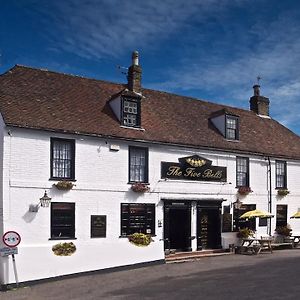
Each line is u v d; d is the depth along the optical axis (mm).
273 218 23797
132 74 21984
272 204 23797
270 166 23938
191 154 20703
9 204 15625
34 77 19297
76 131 17188
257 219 23094
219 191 21531
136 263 17688
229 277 14312
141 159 19219
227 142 22500
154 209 19266
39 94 18344
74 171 17188
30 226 15969
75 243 16891
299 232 25078
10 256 14797
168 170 19781
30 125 16141
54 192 16656
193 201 20562
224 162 21922
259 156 23484
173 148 20109
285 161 24766
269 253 21016
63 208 16875
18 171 15930
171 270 16516
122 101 19297
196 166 20594
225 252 21172
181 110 23141
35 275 15320
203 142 21203
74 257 16281
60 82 19953
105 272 16875
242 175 22812
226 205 21766
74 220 17016
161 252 18422
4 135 15773
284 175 24688
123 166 18516
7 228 15492
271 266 16438
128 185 18562
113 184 18156
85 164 17500
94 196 17594
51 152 16766
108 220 17875
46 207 16344
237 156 22547
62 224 16781
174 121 21719
